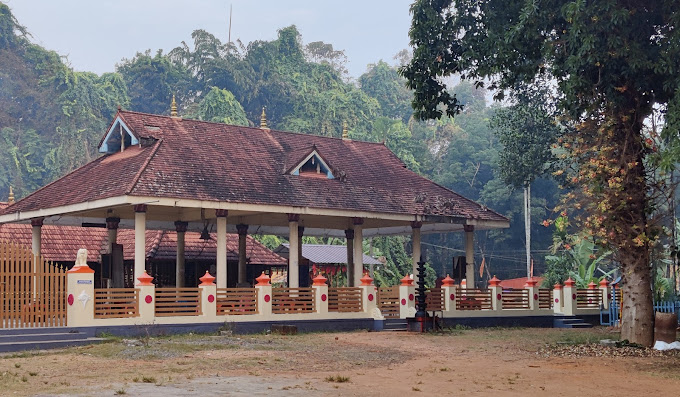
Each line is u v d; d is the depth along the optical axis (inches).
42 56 2738.7
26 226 1286.9
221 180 1010.1
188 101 2930.6
